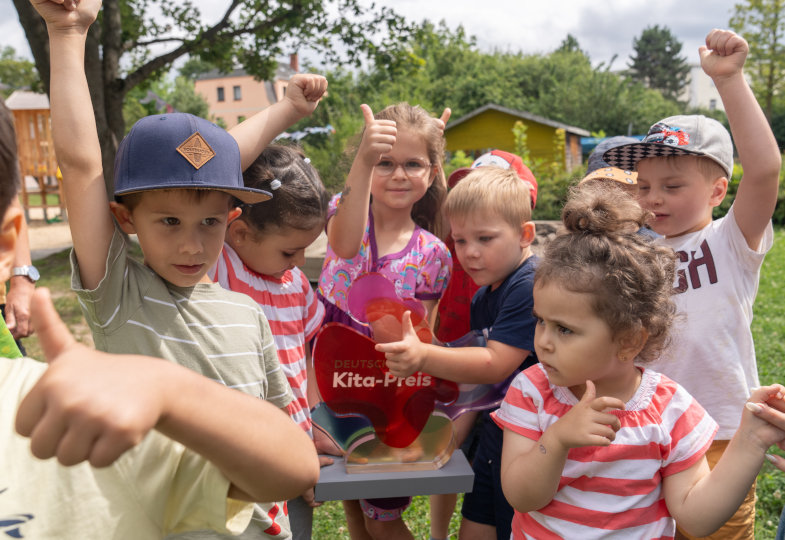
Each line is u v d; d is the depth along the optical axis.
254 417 0.64
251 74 12.59
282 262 1.95
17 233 1.08
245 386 1.47
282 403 1.65
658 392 1.54
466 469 1.78
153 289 1.40
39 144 18.61
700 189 2.29
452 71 45.19
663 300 1.49
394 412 1.80
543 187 13.50
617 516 1.46
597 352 1.44
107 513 0.83
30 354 5.69
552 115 40.19
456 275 2.58
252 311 1.58
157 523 0.87
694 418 1.52
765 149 2.08
